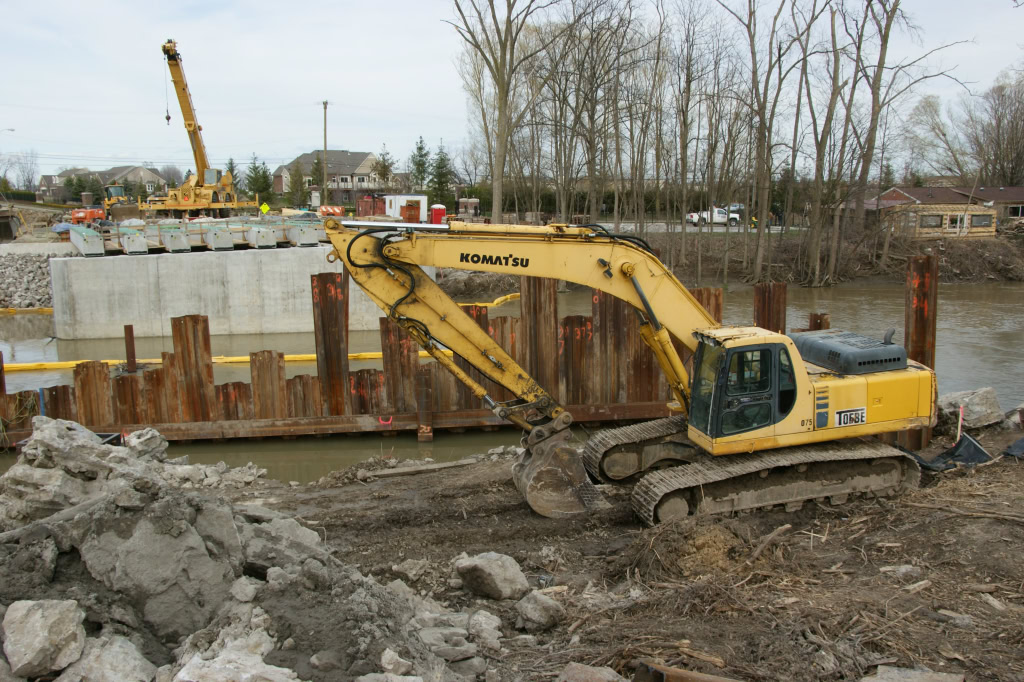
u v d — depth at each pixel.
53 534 5.08
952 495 8.66
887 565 7.15
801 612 6.16
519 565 7.66
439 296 8.15
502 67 27.41
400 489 10.26
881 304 28.70
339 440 13.72
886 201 47.59
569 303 29.36
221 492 10.52
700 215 35.50
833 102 32.44
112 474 7.57
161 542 5.01
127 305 23.77
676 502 8.32
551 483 8.85
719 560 7.21
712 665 5.33
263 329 24.34
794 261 36.03
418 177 61.28
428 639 5.57
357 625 4.73
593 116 31.69
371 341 22.83
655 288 8.38
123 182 87.00
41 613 4.45
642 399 14.01
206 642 4.59
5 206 44.59
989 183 58.31
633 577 7.21
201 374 13.30
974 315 26.03
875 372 8.77
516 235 7.94
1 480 7.79
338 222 7.84
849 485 8.74
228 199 34.47
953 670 5.31
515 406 8.77
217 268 23.95
